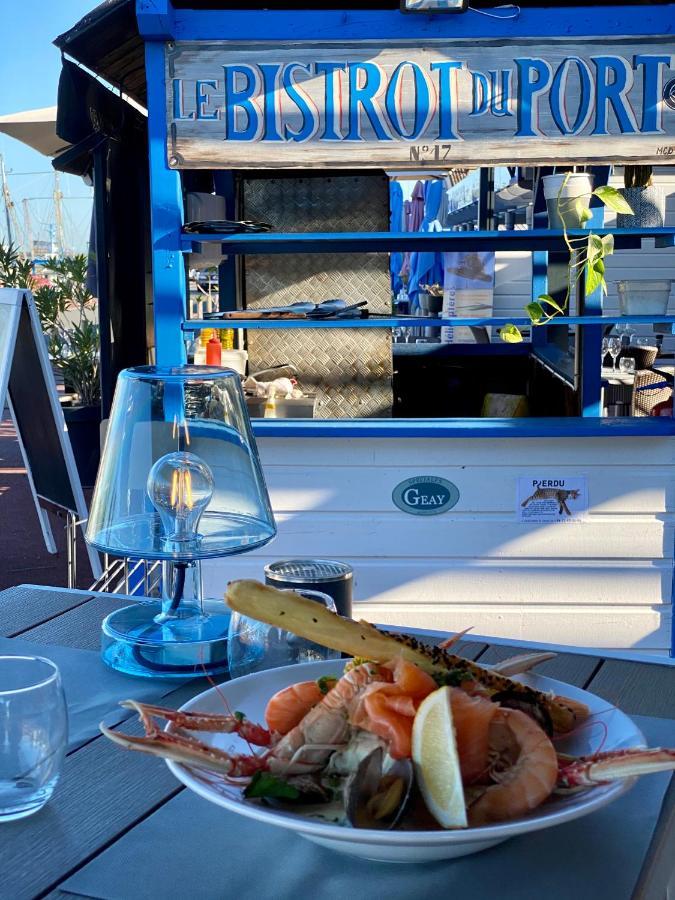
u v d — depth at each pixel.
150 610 1.60
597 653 1.59
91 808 1.06
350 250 3.82
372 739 0.93
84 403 7.05
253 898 0.89
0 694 1.02
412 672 0.94
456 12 3.27
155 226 3.44
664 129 3.34
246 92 3.35
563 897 0.89
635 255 7.69
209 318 3.79
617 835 1.00
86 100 4.30
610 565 3.58
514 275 8.73
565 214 3.49
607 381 5.43
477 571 3.60
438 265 8.82
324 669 1.26
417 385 5.62
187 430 1.51
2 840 0.99
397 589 3.63
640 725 1.28
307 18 3.30
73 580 4.33
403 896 0.89
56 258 8.07
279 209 4.77
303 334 4.66
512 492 3.55
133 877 0.93
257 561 3.61
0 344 3.91
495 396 4.56
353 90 3.34
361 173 4.73
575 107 3.34
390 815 0.89
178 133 3.37
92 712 1.30
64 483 4.10
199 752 0.92
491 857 0.96
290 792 0.93
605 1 3.47
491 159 3.37
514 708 1.02
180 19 3.31
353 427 3.50
